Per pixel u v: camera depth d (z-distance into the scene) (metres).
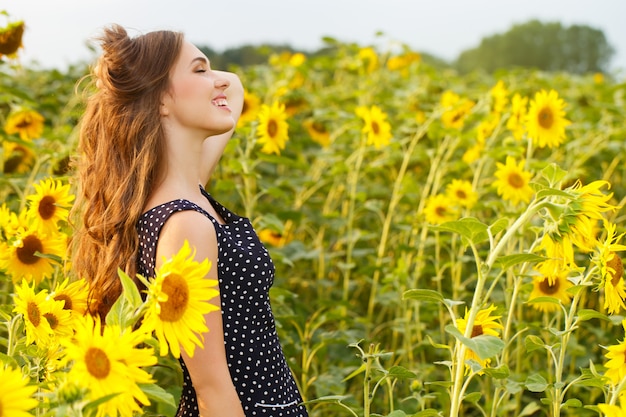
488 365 2.50
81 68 5.98
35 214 2.61
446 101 4.65
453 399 2.02
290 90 5.42
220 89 2.17
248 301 2.10
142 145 2.09
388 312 4.42
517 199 3.55
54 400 1.55
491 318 2.27
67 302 2.16
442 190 5.00
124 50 2.10
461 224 1.99
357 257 4.62
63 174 3.56
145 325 1.63
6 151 3.99
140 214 2.06
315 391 3.47
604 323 4.04
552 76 7.96
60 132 4.43
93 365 1.58
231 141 3.58
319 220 4.35
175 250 1.94
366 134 4.34
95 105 2.21
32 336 2.03
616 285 2.23
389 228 4.68
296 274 4.47
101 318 2.19
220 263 2.06
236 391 2.06
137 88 2.09
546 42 38.53
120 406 1.58
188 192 2.13
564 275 2.53
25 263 2.59
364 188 4.70
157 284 1.60
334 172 4.23
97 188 2.15
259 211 4.32
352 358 3.63
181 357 2.09
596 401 3.61
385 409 3.40
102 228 2.09
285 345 3.26
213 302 1.90
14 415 1.48
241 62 8.09
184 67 2.12
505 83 6.39
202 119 2.11
